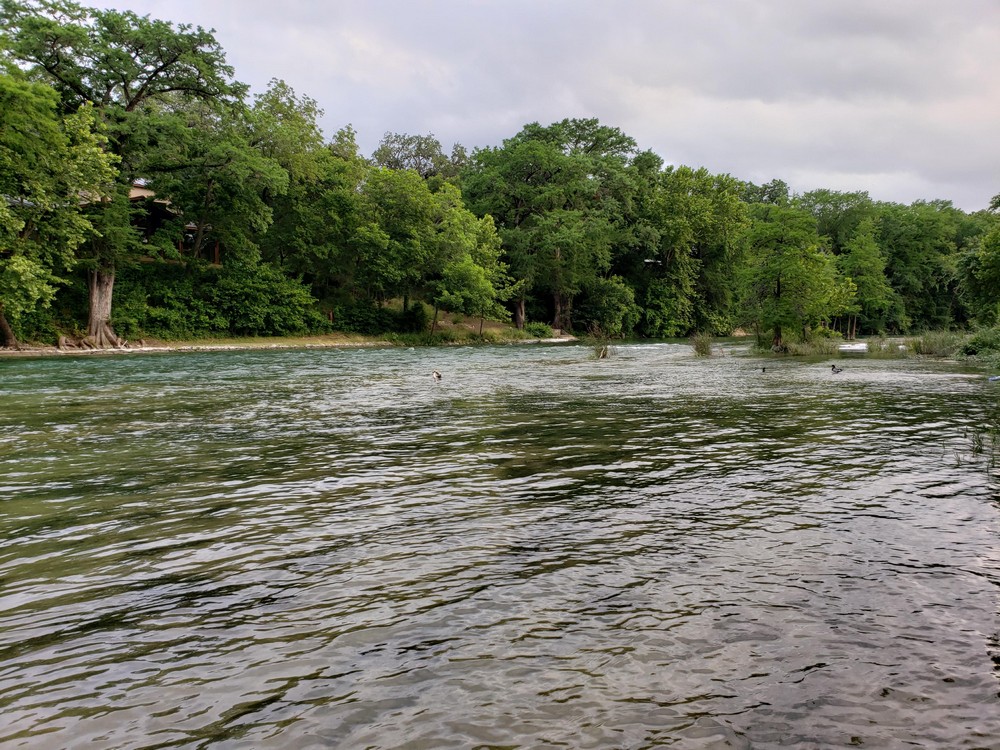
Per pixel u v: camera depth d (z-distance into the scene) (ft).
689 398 49.49
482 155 234.58
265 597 13.75
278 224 184.75
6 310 107.34
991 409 42.06
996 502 20.27
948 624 12.14
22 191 104.68
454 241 193.47
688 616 12.55
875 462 26.27
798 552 15.98
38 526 18.78
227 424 37.65
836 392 53.01
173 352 131.64
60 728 9.28
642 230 234.38
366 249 184.24
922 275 263.29
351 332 188.55
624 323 242.37
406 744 8.81
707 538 17.11
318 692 10.16
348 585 14.33
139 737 9.07
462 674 10.60
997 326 96.84
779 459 26.99
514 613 12.80
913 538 16.92
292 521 19.03
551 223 214.48
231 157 137.49
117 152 132.57
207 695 10.13
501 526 18.34
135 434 34.35
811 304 115.34
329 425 37.09
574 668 10.72
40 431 35.37
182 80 132.67
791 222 113.80
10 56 110.52
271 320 169.27
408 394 53.78
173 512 20.03
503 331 215.92
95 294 133.59
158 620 12.78
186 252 180.04
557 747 8.69
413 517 19.30
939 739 8.85
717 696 9.89
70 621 12.78
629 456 27.84
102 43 122.11
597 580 14.38
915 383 60.18
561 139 245.24
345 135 206.18
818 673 10.51
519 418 39.34
